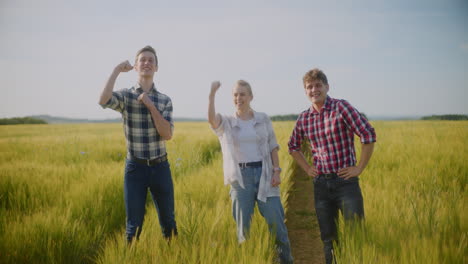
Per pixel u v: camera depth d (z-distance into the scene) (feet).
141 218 9.32
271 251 8.73
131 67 9.29
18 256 8.82
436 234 7.79
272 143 9.94
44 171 18.25
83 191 13.80
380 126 69.62
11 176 15.83
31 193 13.85
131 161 9.32
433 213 8.95
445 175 16.44
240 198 9.37
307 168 9.74
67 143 34.06
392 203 11.09
